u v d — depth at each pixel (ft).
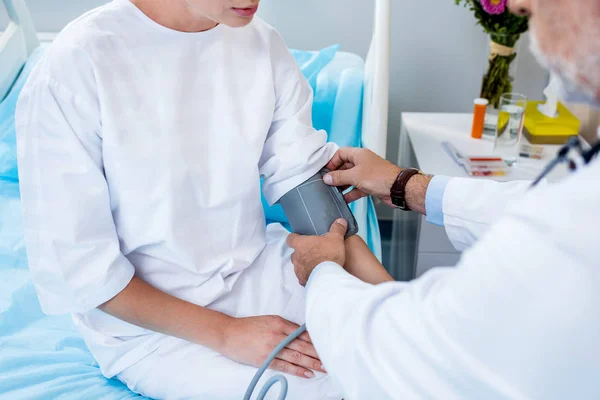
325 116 5.70
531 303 1.63
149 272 3.63
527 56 7.23
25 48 6.48
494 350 1.70
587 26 1.59
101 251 3.31
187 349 3.50
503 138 5.79
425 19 7.22
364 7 7.18
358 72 5.88
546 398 1.64
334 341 2.26
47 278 3.29
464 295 1.77
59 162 3.18
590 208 1.62
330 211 3.76
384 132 4.87
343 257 3.30
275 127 3.94
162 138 3.37
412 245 6.26
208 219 3.65
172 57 3.34
